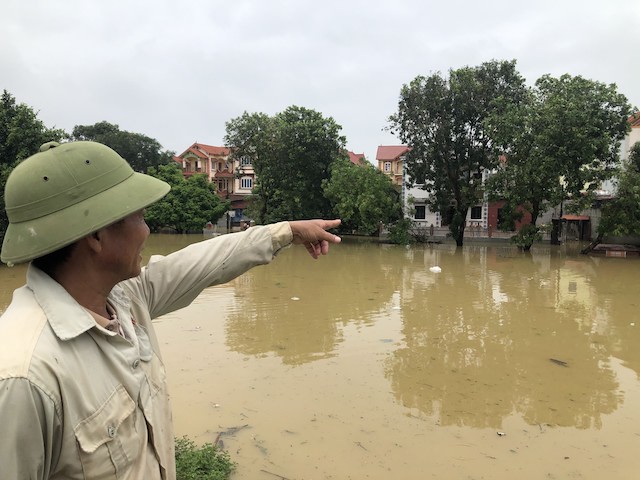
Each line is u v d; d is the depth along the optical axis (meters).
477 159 26.67
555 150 22.23
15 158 16.41
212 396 5.20
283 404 5.03
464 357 6.83
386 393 5.42
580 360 6.78
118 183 1.30
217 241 1.84
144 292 1.67
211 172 54.25
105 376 1.18
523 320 9.14
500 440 4.36
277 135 31.23
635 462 3.99
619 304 10.79
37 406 1.01
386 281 13.97
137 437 1.24
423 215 35.25
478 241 31.11
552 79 23.50
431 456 4.04
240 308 9.88
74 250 1.26
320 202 31.33
